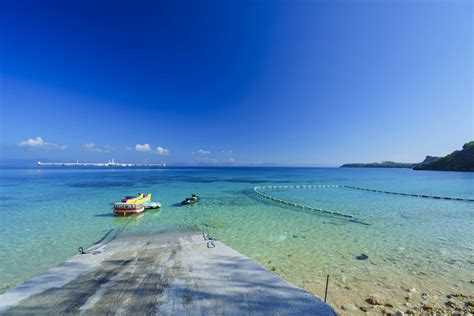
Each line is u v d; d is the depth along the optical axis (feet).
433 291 19.08
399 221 45.83
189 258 21.68
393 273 22.61
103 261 21.13
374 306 16.67
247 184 135.33
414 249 29.60
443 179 173.88
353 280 21.11
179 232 33.63
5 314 13.47
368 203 69.41
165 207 61.31
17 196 77.92
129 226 40.70
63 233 37.32
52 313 13.52
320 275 22.18
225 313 13.19
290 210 58.03
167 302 14.35
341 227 41.16
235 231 38.58
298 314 13.10
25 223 43.91
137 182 139.54
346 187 119.44
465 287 19.81
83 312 13.55
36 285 16.65
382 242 32.55
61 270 19.16
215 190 102.89
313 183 146.00
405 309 16.30
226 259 21.42
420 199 78.07
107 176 194.90
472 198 80.28
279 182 152.76
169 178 181.37
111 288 16.19
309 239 34.06
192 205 64.34
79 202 66.39
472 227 41.14
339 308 16.42
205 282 16.89
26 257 27.48
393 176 222.28
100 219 47.55
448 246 30.78
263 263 25.23
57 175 203.00
